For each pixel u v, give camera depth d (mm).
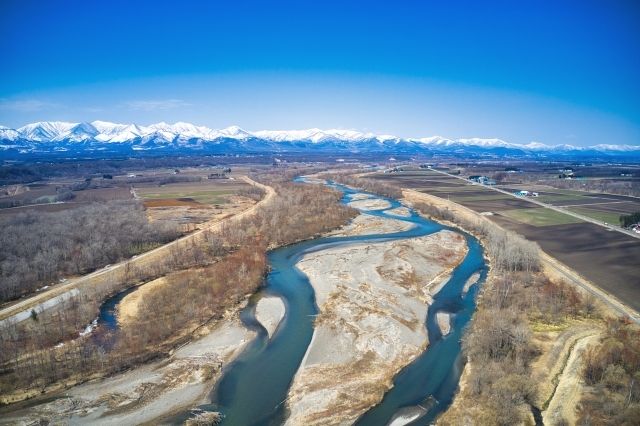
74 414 63656
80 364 74688
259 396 68812
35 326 88000
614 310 94188
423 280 119125
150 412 64688
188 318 93500
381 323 90562
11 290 103188
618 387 64875
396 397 68438
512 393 64312
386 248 142375
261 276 120812
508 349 77438
